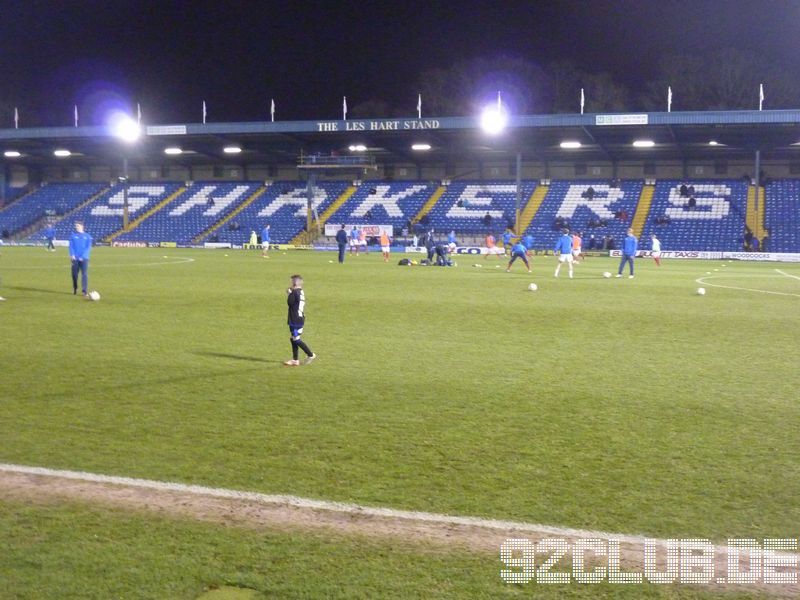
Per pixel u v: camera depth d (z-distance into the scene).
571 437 7.37
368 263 41.19
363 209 66.31
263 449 6.95
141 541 5.00
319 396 9.07
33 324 15.16
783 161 61.38
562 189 64.25
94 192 76.75
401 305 19.06
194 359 11.44
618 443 7.17
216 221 68.38
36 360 11.26
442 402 8.79
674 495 5.84
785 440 7.29
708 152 59.34
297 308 10.91
